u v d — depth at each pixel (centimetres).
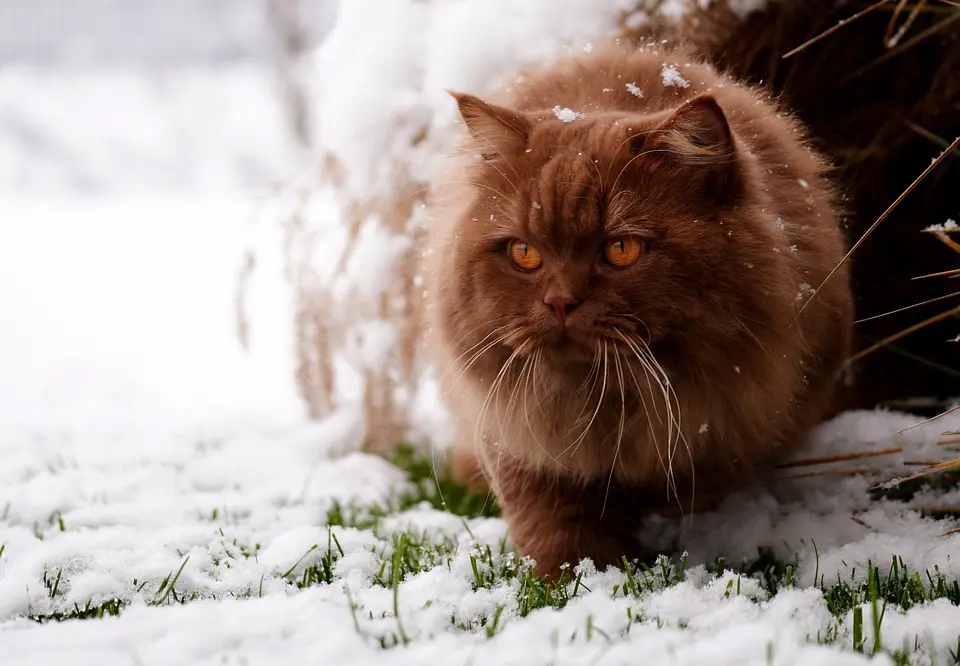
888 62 373
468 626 225
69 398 623
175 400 622
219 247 1270
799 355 266
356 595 237
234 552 288
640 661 195
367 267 407
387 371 428
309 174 438
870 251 377
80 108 2066
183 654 200
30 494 357
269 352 768
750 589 240
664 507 292
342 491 371
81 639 207
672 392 254
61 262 1213
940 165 360
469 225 262
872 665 189
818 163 309
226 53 2133
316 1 1413
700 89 294
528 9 369
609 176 245
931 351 386
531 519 284
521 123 260
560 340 247
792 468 322
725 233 246
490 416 272
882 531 284
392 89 402
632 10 366
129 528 312
